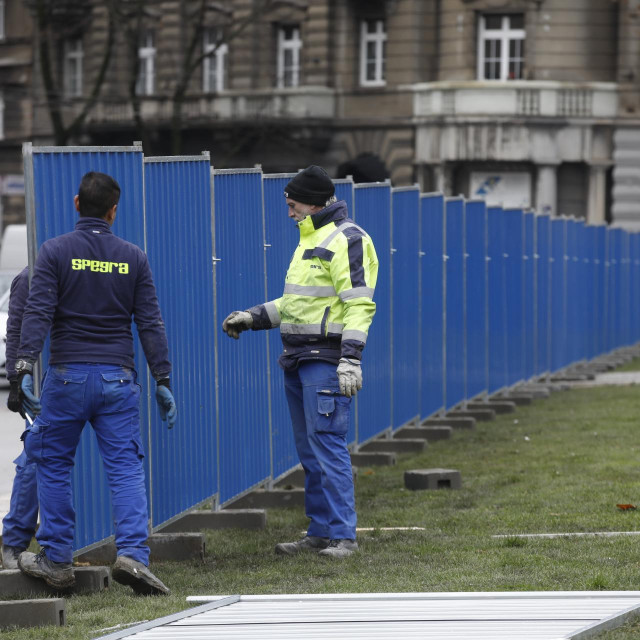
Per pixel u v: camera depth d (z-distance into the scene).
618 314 77.88
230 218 25.45
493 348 47.25
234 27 124.00
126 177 21.03
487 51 116.31
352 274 21.78
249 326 22.77
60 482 18.95
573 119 114.69
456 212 42.19
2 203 143.75
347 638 15.24
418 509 26.41
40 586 19.23
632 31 114.56
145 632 16.12
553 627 15.40
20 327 20.30
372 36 120.31
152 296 19.27
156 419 22.09
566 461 32.75
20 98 141.25
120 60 131.25
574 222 62.19
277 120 119.75
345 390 21.45
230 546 23.36
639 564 19.89
